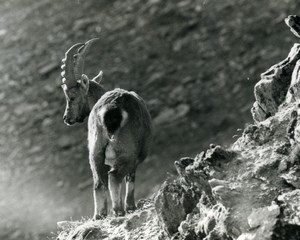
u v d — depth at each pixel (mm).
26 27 172875
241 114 124000
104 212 41906
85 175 116500
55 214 105500
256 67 137500
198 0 165875
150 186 104438
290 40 142375
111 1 175125
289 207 27922
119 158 41062
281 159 30609
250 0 161000
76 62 46781
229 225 28578
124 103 41656
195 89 135625
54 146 127312
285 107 34406
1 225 105562
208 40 151375
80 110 46812
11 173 122625
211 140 117625
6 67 158000
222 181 30250
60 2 180625
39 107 140500
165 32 157375
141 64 147750
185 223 31609
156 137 121938
